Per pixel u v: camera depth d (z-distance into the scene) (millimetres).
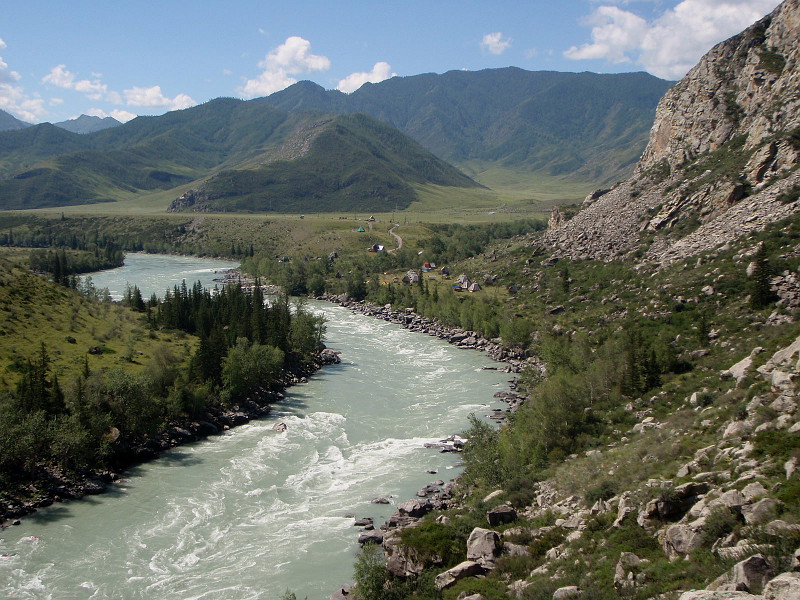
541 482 66312
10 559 59156
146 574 57281
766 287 104188
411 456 85812
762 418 51719
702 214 157250
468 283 198500
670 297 124688
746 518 38156
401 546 53719
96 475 76688
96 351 106875
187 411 95000
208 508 70250
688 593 31297
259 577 56750
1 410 75562
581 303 152750
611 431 76188
